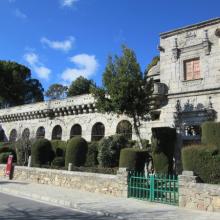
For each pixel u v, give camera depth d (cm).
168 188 1512
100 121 3253
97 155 2542
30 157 2650
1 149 3312
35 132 3972
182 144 2588
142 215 1250
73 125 3534
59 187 2100
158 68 3114
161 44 2936
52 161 2642
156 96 2741
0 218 1077
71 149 2403
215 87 2511
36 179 2362
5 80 6294
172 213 1288
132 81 2306
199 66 2669
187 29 2777
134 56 2372
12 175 2616
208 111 2508
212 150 1511
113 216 1255
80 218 1174
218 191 1328
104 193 1817
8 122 4481
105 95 2459
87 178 1953
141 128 2861
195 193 1398
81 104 3416
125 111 2391
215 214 1274
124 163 2006
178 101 2709
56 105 3728
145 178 1623
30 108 4094
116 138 2405
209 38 2638
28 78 6969
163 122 2753
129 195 1681
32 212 1241
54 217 1155
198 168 1515
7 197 1656
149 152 2322
